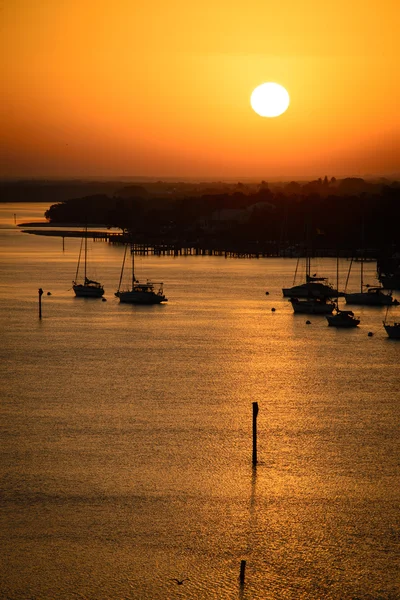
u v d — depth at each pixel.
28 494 123.94
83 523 114.94
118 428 155.00
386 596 99.75
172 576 102.88
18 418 161.38
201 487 127.19
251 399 177.88
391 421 161.38
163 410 168.00
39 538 110.88
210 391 184.75
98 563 105.25
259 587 101.19
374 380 196.25
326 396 180.75
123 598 98.69
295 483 129.25
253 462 137.62
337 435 152.25
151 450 143.12
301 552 108.75
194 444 146.50
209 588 100.81
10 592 99.38
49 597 98.69
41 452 141.62
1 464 135.62
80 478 130.00
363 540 111.94
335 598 99.38
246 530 113.94
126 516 117.19
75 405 171.50
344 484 129.00
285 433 153.00
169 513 118.31
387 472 134.12
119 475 131.50
